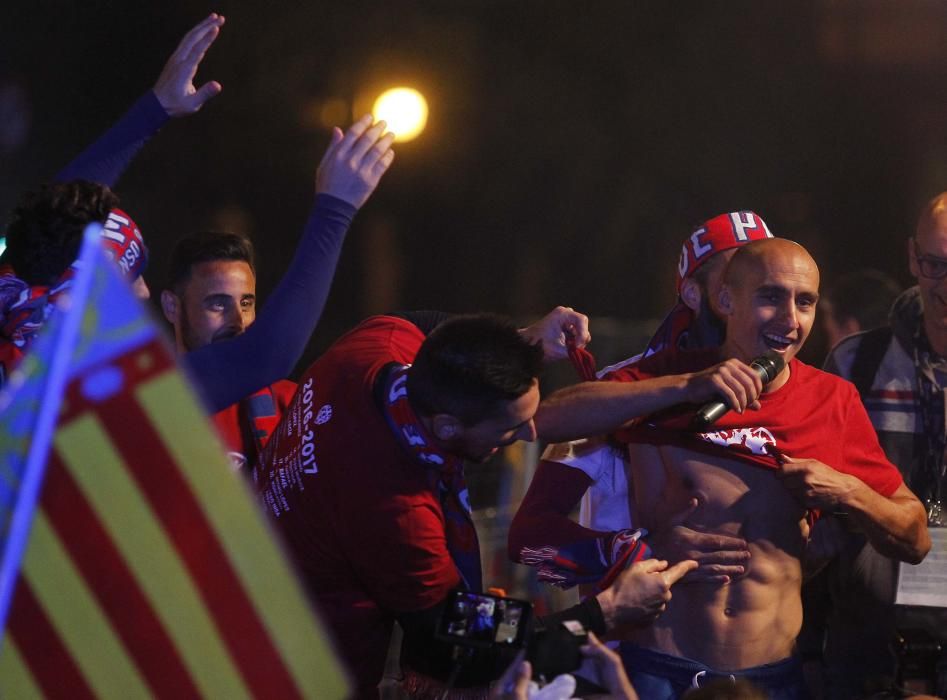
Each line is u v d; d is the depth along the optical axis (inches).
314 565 424.5
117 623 241.4
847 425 497.4
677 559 475.5
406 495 407.8
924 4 2212.1
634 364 514.3
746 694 361.7
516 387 385.4
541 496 504.1
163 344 236.5
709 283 533.0
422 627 411.5
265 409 537.0
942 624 580.1
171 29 2149.4
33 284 408.8
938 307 589.0
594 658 346.9
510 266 2479.1
